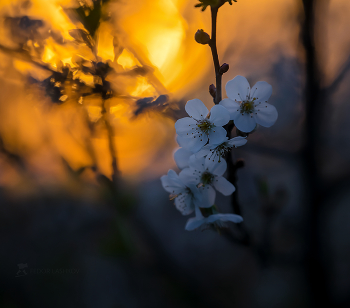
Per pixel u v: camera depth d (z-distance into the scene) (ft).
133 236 1.14
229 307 1.37
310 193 1.20
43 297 1.59
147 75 0.93
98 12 0.91
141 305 1.55
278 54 1.41
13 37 0.92
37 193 1.31
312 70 1.13
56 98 0.92
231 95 0.92
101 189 1.07
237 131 0.92
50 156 1.14
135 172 1.41
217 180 0.93
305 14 1.09
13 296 1.55
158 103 0.93
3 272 1.58
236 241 1.05
